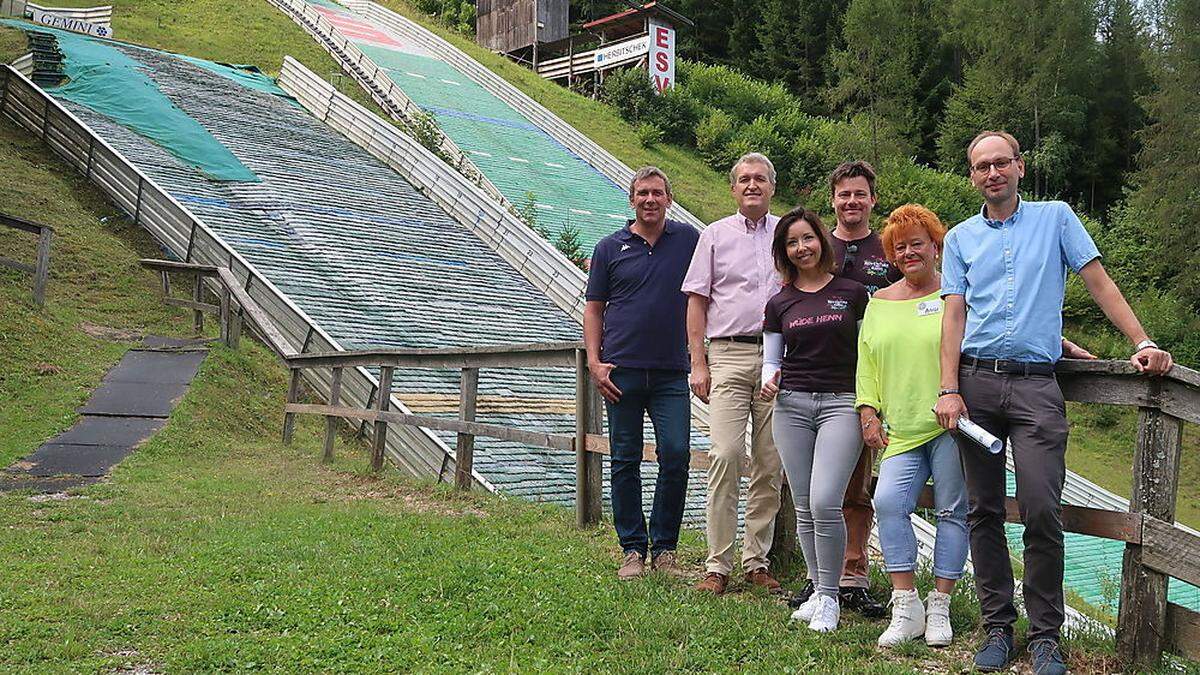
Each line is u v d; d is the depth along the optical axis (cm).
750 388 588
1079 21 4862
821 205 3922
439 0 5959
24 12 3281
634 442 626
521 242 2264
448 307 1911
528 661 451
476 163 3084
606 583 584
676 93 4344
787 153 4225
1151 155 3756
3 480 998
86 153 2219
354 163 2655
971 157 471
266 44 3834
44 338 1523
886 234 505
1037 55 4881
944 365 463
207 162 2325
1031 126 5012
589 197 3133
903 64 4800
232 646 469
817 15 6100
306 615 518
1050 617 437
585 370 775
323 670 443
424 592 556
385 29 4566
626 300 622
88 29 3344
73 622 504
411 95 3556
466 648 473
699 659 452
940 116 5647
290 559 639
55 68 2656
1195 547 419
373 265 2009
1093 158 5050
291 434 1365
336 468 1137
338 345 1556
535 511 835
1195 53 3706
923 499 552
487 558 637
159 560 643
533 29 4881
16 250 1809
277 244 1980
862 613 552
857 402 506
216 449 1252
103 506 875
